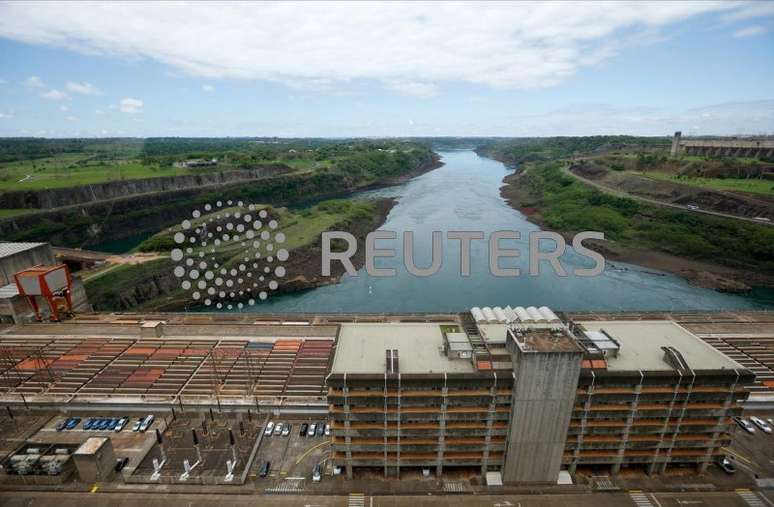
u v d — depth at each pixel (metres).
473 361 85.31
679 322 153.88
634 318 154.25
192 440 102.38
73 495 88.38
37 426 108.81
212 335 147.88
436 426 86.75
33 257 170.00
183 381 122.94
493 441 88.25
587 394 83.81
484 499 86.75
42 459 94.00
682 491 88.25
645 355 89.12
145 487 90.00
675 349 87.75
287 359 133.38
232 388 119.56
